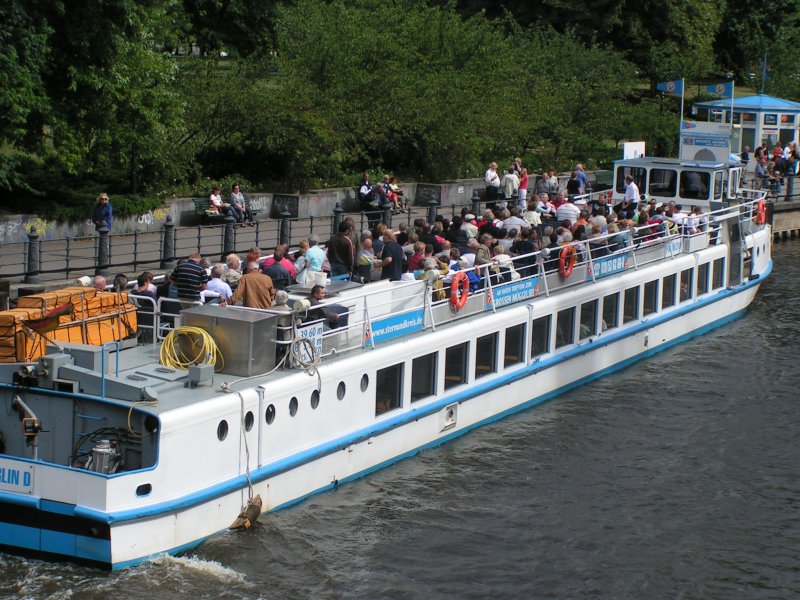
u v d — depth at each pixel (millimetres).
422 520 20625
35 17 35125
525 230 29016
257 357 19906
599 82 64000
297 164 46438
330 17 53406
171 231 32812
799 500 22125
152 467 17547
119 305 20891
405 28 56844
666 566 19281
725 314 36531
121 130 39156
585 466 23547
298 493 20656
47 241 33594
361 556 19094
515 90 58906
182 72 46281
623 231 31344
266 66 50656
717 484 22797
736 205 37375
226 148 47188
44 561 17719
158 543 17938
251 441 19297
